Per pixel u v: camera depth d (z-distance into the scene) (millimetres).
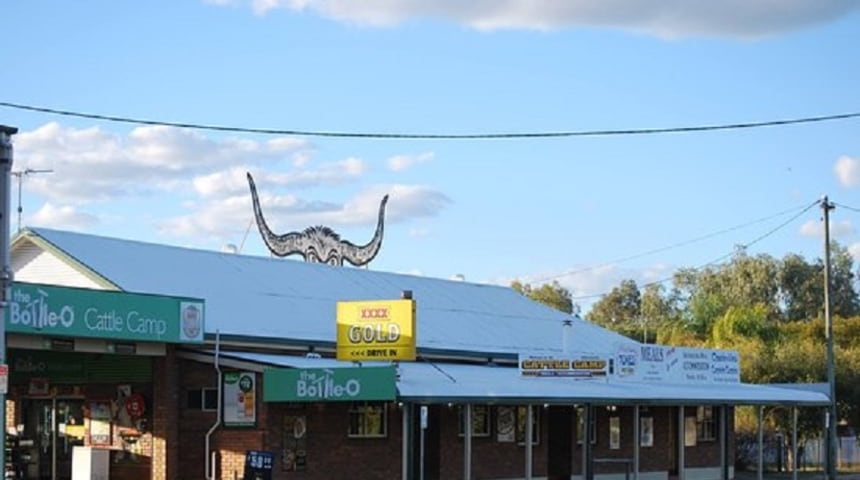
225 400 26156
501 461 33156
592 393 30391
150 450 26719
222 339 27547
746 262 99125
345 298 34719
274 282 33719
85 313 23297
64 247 29359
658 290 111250
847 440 51500
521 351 36312
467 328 36594
